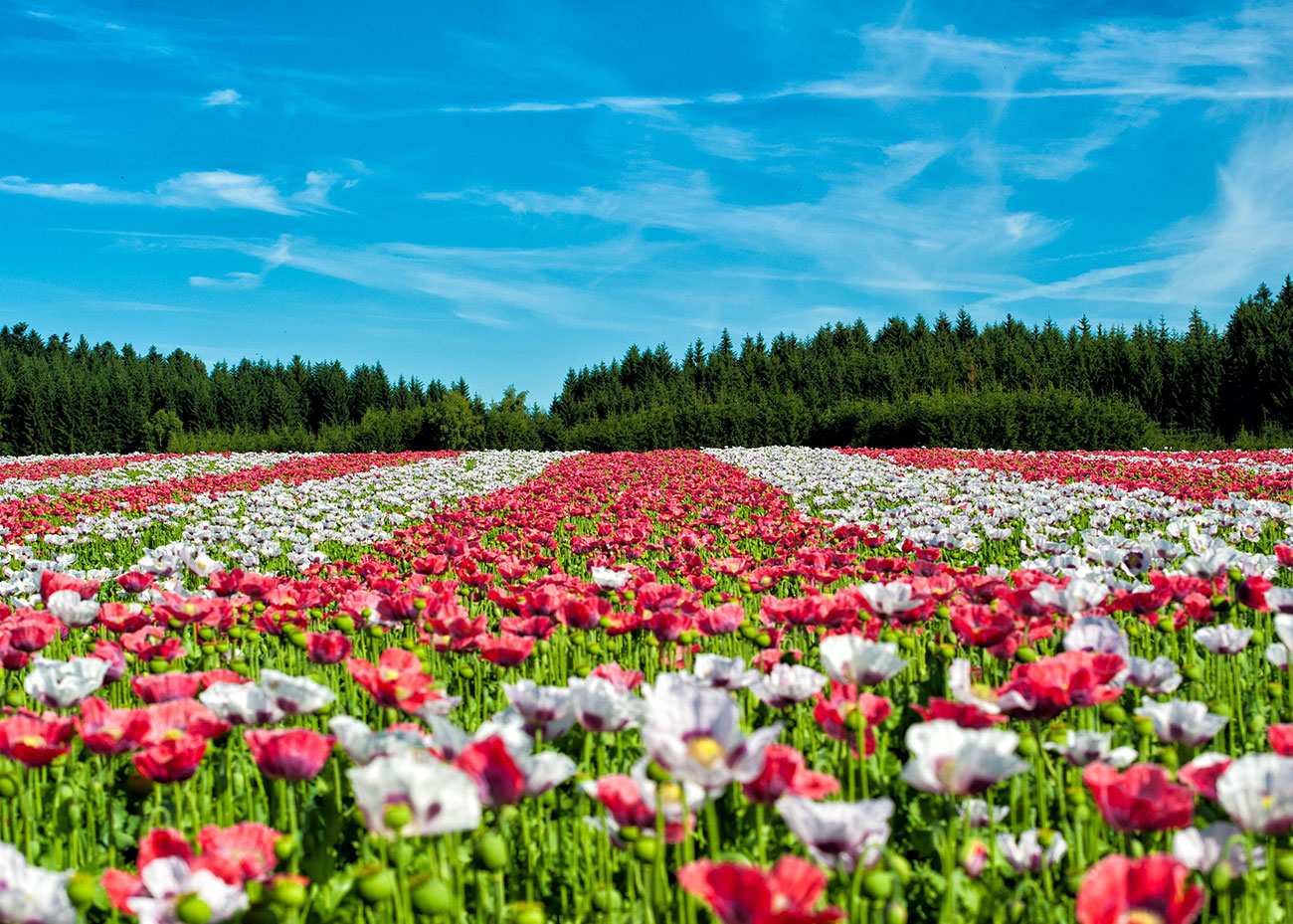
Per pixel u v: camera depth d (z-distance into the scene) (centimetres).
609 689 257
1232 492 1155
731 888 145
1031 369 6003
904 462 2245
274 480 2038
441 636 382
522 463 2742
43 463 3066
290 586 485
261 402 8194
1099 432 3488
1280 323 5466
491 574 595
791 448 3186
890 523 898
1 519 1058
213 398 7706
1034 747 251
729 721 192
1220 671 365
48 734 248
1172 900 151
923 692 374
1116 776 202
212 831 200
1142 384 5331
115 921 212
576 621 384
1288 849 251
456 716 378
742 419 4247
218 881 176
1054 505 942
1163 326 6425
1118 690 257
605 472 2044
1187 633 422
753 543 914
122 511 1339
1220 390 5019
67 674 288
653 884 216
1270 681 397
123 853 277
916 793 289
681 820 206
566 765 199
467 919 233
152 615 437
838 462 2281
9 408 5472
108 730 254
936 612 430
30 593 552
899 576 529
